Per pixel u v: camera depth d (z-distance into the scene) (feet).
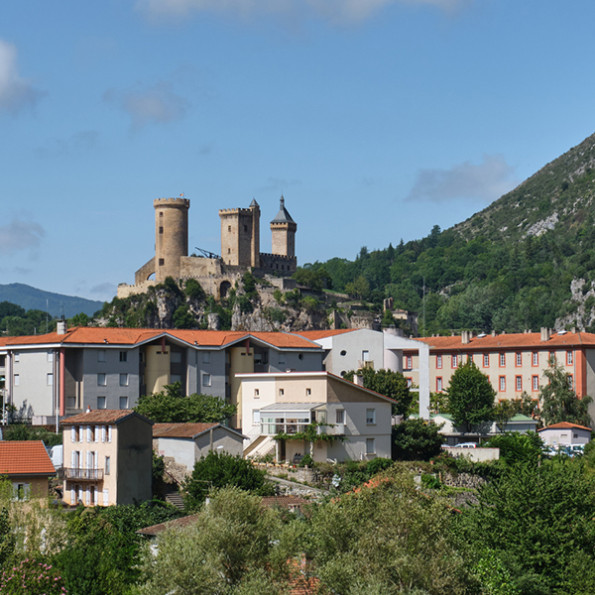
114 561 276.41
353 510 260.01
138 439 392.68
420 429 492.95
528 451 502.79
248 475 383.86
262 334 609.83
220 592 239.50
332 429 463.83
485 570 274.77
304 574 248.93
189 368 567.59
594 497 338.75
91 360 542.57
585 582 292.61
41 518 290.76
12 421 541.75
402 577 238.27
